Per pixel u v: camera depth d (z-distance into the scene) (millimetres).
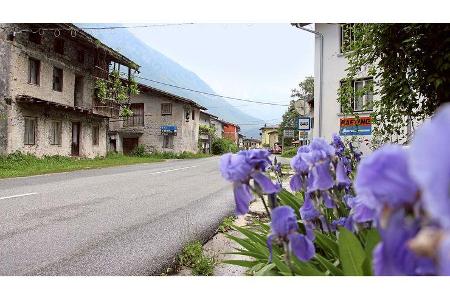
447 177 521
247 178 1592
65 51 21938
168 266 4117
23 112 18656
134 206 8234
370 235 1619
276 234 1496
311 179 1990
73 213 7387
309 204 2098
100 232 5855
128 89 27453
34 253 4770
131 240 5359
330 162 2027
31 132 19516
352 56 6832
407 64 5508
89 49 24297
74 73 22781
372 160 718
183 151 35781
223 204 8500
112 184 12344
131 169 19125
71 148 22859
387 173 688
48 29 18438
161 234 5699
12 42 17906
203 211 7602
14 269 4129
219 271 3861
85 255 4652
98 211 7605
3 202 8523
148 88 34969
